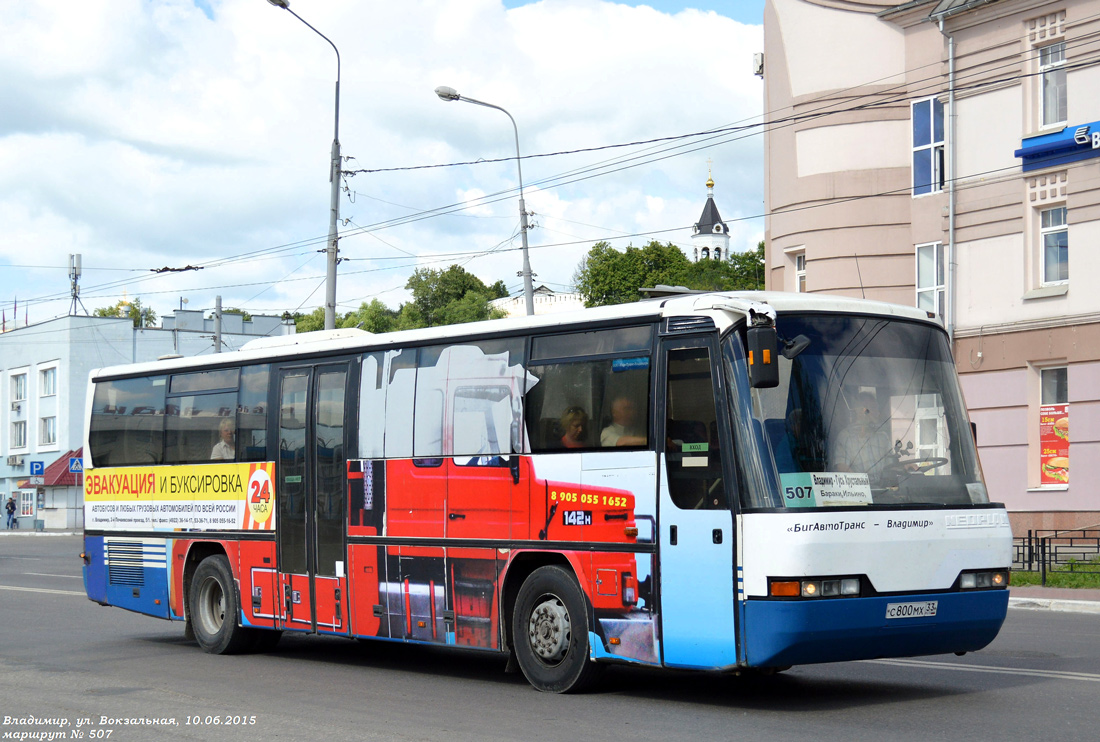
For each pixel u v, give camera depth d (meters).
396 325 75.00
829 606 8.77
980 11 26.70
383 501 12.16
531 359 10.95
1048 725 8.59
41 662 13.33
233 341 76.56
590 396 10.38
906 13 28.16
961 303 27.11
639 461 9.86
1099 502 24.31
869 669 11.88
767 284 31.09
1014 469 25.89
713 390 9.41
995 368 26.34
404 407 12.09
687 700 10.07
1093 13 24.72
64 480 69.12
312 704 10.15
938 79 27.73
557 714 9.44
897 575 9.13
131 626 17.27
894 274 28.44
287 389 13.56
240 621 13.88
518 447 10.88
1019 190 26.08
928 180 28.09
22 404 74.62
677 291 10.90
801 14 29.94
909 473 9.48
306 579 13.02
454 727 8.89
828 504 9.00
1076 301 24.98
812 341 9.47
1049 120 25.78
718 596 9.16
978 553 9.58
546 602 10.58
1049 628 15.81
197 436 14.82
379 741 8.35
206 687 11.27
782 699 10.04
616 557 9.95
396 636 11.90
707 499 9.32
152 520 15.34
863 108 28.78
